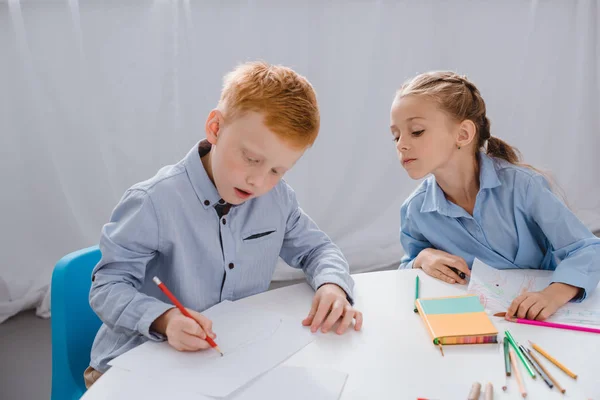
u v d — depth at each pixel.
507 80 2.18
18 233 1.86
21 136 1.79
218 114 0.75
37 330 1.77
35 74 1.77
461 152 0.98
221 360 0.62
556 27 2.18
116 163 1.90
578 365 0.61
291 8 1.93
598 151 2.35
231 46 1.89
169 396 0.55
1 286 1.85
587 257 0.83
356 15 1.99
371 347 0.66
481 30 2.10
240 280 0.89
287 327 0.71
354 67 2.04
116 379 0.58
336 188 2.14
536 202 0.94
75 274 0.86
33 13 1.73
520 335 0.69
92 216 1.92
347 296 0.79
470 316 0.70
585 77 2.24
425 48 2.08
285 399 0.55
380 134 2.13
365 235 2.19
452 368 0.61
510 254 1.01
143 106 1.88
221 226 0.84
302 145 0.74
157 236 0.81
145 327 0.68
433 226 1.06
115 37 1.80
